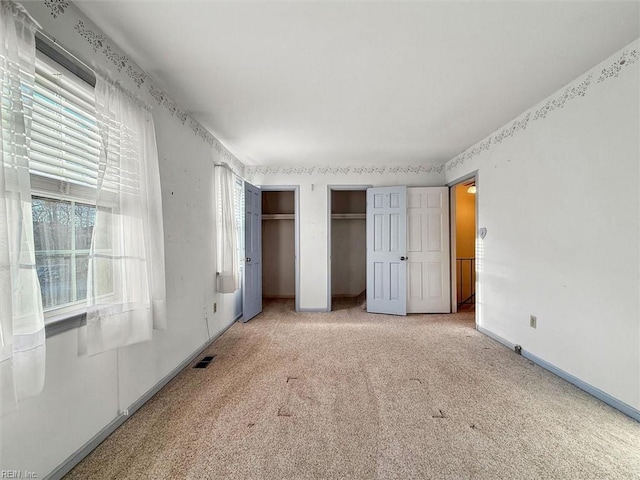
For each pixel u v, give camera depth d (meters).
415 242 4.67
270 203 6.09
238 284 4.09
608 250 2.01
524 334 2.86
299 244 4.82
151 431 1.75
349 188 4.83
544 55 1.96
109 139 1.65
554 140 2.47
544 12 1.58
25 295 1.15
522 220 2.88
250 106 2.69
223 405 2.03
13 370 1.09
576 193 2.26
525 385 2.29
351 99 2.56
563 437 1.69
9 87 1.10
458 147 3.89
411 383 2.33
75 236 1.59
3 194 1.08
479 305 3.67
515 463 1.50
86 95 1.63
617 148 1.94
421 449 1.60
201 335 3.03
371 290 4.74
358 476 1.42
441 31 1.72
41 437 1.33
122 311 1.69
